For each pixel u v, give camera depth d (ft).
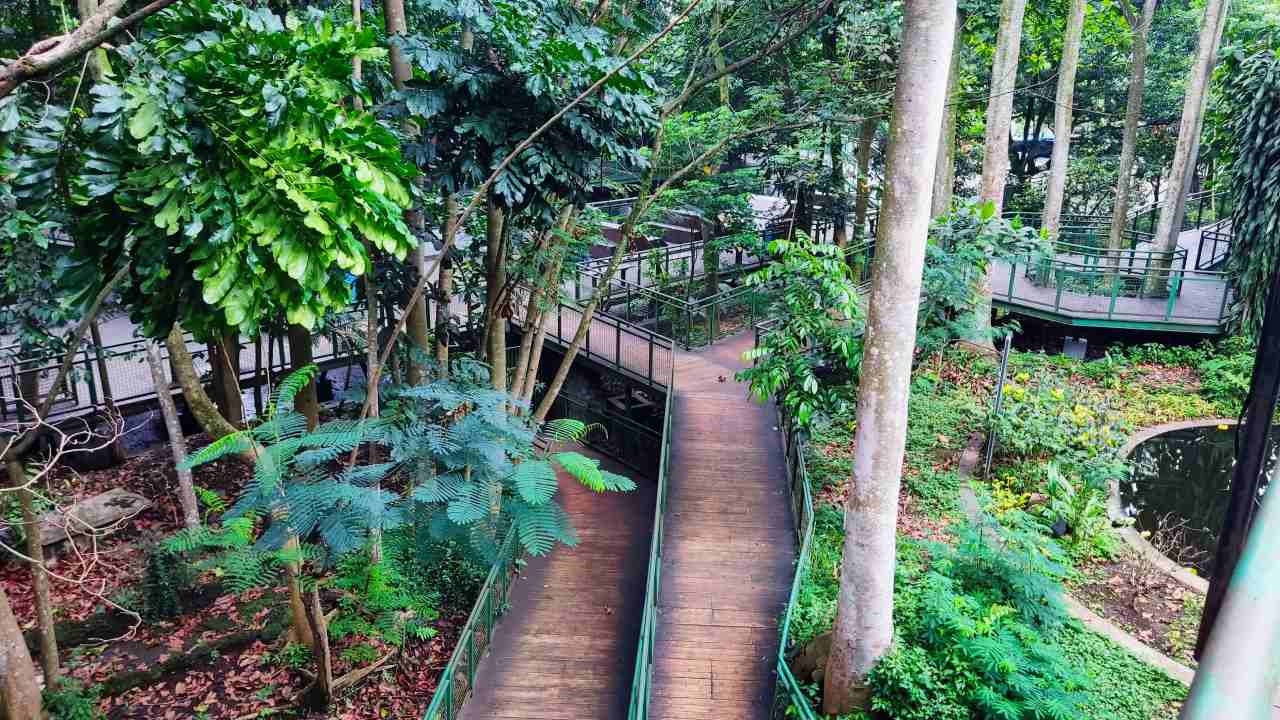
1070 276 60.80
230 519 20.59
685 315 57.98
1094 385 51.67
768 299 59.57
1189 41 86.22
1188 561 35.37
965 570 29.84
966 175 97.96
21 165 16.79
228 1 22.43
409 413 24.90
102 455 45.39
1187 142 59.47
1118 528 36.60
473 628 28.73
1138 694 25.90
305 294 17.44
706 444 42.11
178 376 28.45
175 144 15.64
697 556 33.14
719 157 55.26
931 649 25.90
